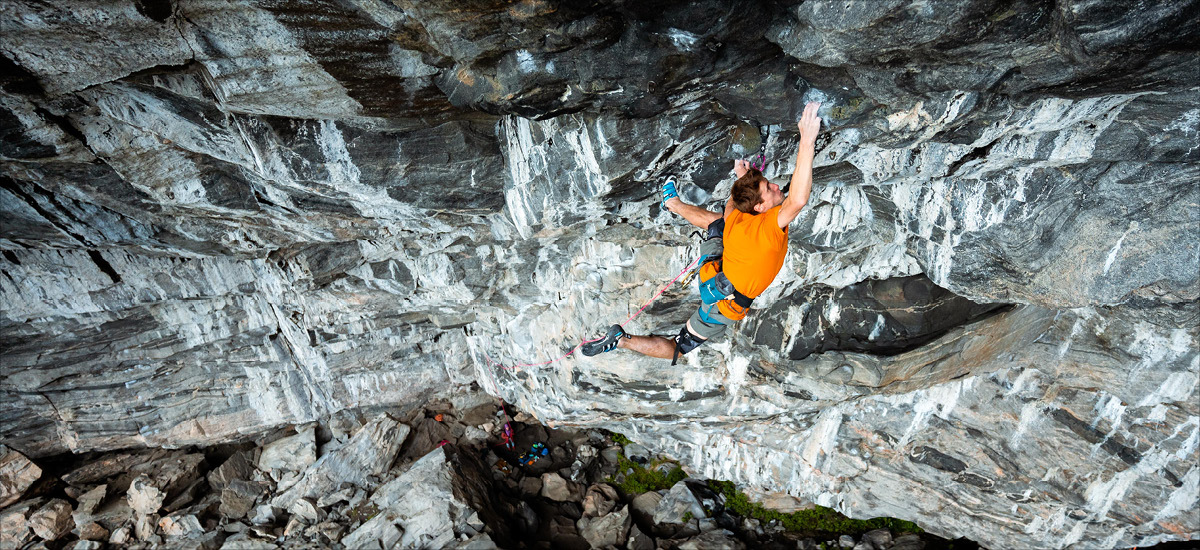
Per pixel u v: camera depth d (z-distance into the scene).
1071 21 3.31
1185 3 3.09
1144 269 5.92
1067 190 5.71
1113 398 8.63
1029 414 9.26
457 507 12.21
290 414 14.21
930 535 12.27
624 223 7.73
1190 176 5.19
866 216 7.19
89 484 13.88
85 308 10.97
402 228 8.17
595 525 13.01
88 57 4.30
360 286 10.31
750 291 4.73
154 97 5.12
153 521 13.07
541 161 5.98
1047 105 4.43
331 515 12.90
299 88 4.66
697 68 4.28
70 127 5.42
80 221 8.03
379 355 13.72
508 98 4.51
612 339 5.70
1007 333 8.46
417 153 5.85
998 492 10.16
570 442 15.55
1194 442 8.44
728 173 6.09
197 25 4.04
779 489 12.34
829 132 5.20
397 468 14.10
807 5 3.56
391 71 4.57
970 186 6.07
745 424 11.17
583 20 3.77
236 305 12.21
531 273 9.56
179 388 13.30
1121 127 4.78
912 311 8.41
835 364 9.10
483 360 13.63
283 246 9.05
